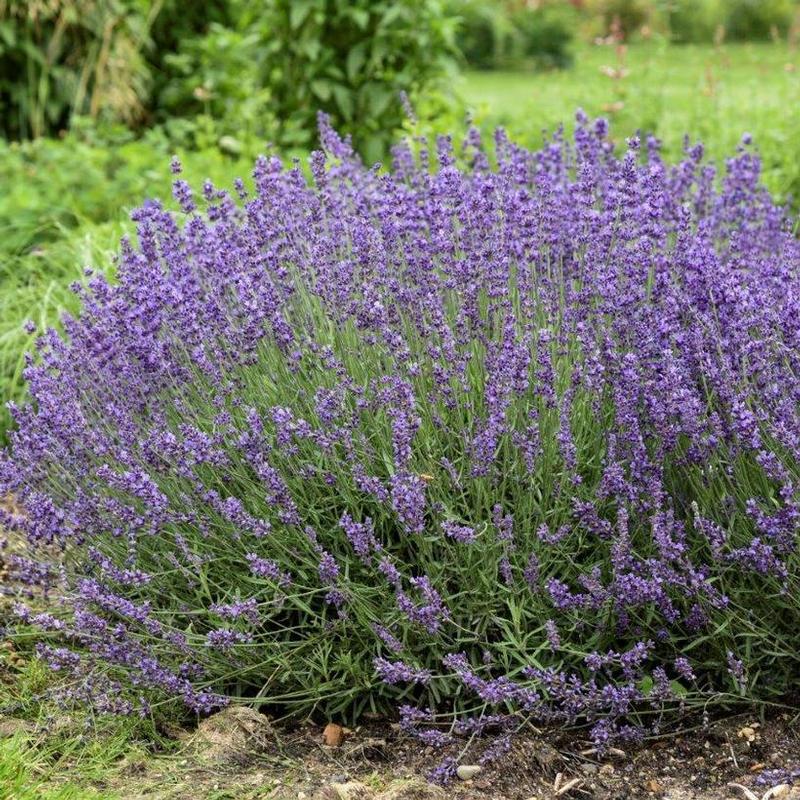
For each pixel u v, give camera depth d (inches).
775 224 164.6
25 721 115.2
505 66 763.4
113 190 248.5
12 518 116.6
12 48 339.3
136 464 124.8
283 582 110.9
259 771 107.7
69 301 200.2
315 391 123.3
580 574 112.9
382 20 290.5
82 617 110.5
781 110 307.7
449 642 114.0
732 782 102.9
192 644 112.3
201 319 129.4
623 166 132.6
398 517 107.1
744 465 112.2
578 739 110.9
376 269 131.6
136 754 109.7
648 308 120.6
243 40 319.0
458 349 121.3
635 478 115.8
